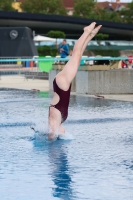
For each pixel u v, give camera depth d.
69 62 15.84
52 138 15.42
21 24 144.00
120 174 11.11
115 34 162.50
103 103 26.03
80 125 18.25
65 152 13.57
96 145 14.51
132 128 17.52
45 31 150.25
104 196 9.50
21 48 76.31
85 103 26.11
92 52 132.62
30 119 19.86
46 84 44.09
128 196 9.49
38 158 12.84
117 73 31.83
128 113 21.62
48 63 51.78
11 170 11.59
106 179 10.70
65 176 10.98
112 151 13.62
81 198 9.41
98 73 31.97
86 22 148.50
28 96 30.95
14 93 33.59
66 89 15.70
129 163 12.17
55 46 128.75
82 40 16.12
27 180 10.69
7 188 10.10
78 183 10.41
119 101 27.03
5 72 61.84
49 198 9.44
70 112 22.17
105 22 151.62
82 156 13.02
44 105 25.23
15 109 23.53
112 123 18.69
